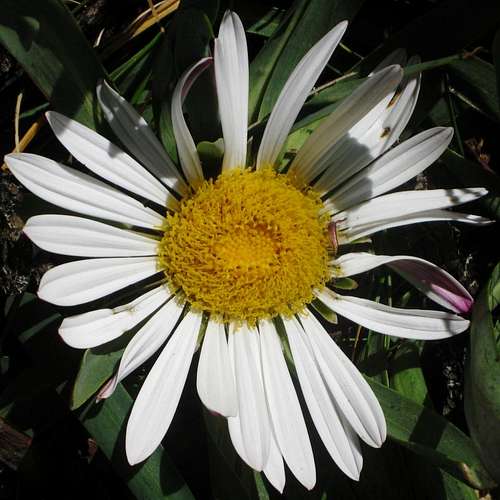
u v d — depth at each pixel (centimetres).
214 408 9
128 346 9
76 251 9
